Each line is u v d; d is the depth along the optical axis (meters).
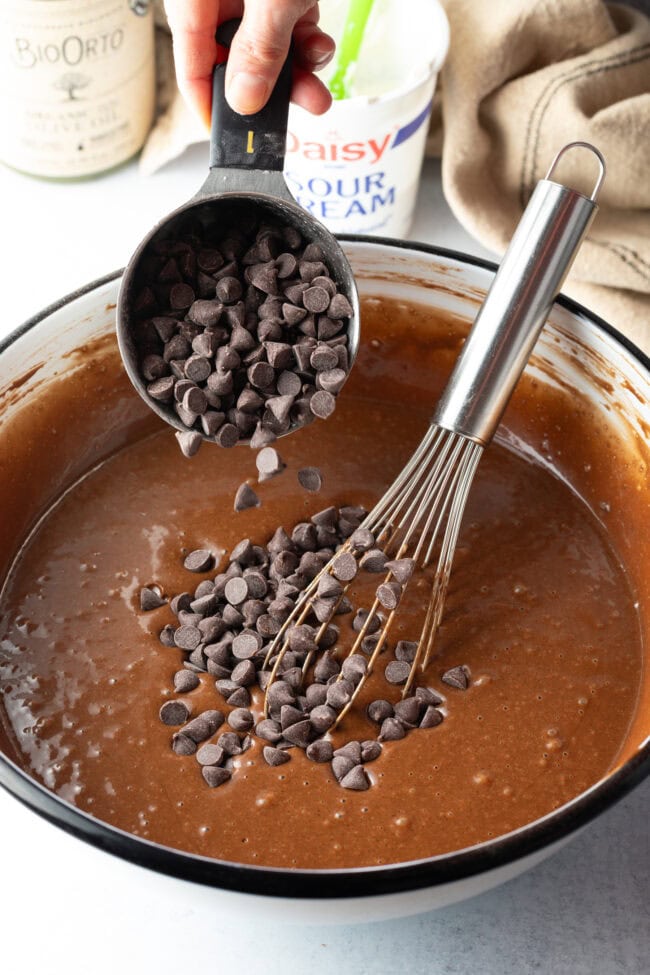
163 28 0.82
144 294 0.61
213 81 0.60
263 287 0.61
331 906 0.49
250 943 0.58
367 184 0.74
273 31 0.57
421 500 0.69
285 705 0.61
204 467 0.70
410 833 0.58
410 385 0.73
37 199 0.81
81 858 0.60
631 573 0.67
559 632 0.65
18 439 0.67
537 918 0.59
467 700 0.62
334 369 0.60
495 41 0.75
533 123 0.75
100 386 0.69
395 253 0.67
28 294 0.76
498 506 0.70
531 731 0.61
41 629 0.65
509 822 0.58
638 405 0.65
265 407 0.61
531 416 0.71
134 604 0.65
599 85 0.75
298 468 0.70
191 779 0.59
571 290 0.74
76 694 0.62
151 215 0.80
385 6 0.75
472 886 0.51
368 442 0.72
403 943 0.58
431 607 0.62
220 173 0.59
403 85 0.71
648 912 0.59
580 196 0.61
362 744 0.60
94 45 0.75
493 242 0.76
